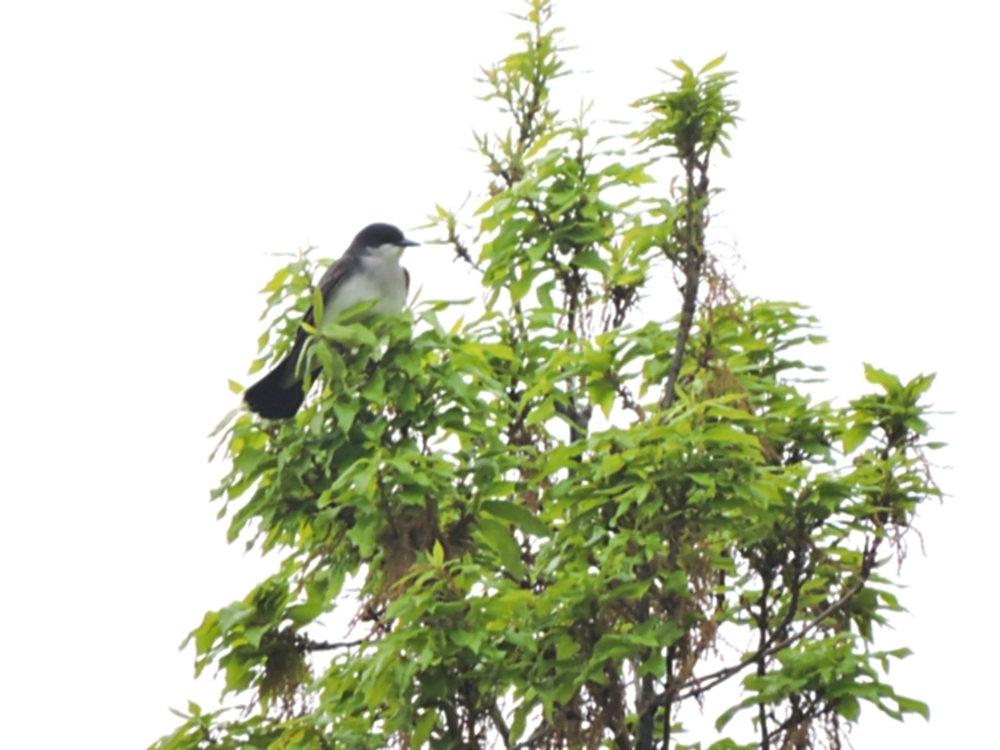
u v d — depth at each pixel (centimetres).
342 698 1230
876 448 1323
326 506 1327
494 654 1195
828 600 1370
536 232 1466
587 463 1230
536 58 1605
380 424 1274
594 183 1464
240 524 1340
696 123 1362
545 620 1214
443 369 1296
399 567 1246
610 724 1212
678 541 1206
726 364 1362
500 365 1460
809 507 1259
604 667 1212
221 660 1300
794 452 1417
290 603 1302
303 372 1393
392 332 1281
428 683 1177
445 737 1206
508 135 1588
